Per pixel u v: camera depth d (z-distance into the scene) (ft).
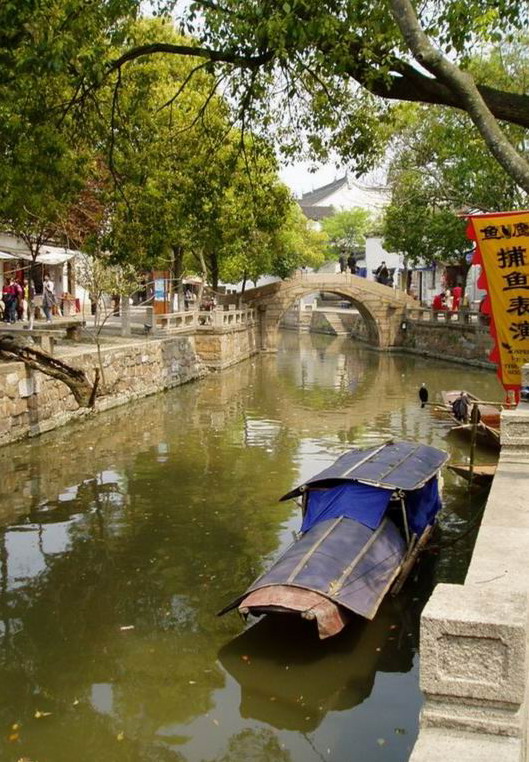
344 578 26.63
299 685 24.77
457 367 114.93
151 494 44.73
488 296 39.58
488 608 11.60
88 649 26.94
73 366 61.93
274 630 28.17
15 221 62.44
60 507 42.01
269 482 47.52
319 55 28.66
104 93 44.29
